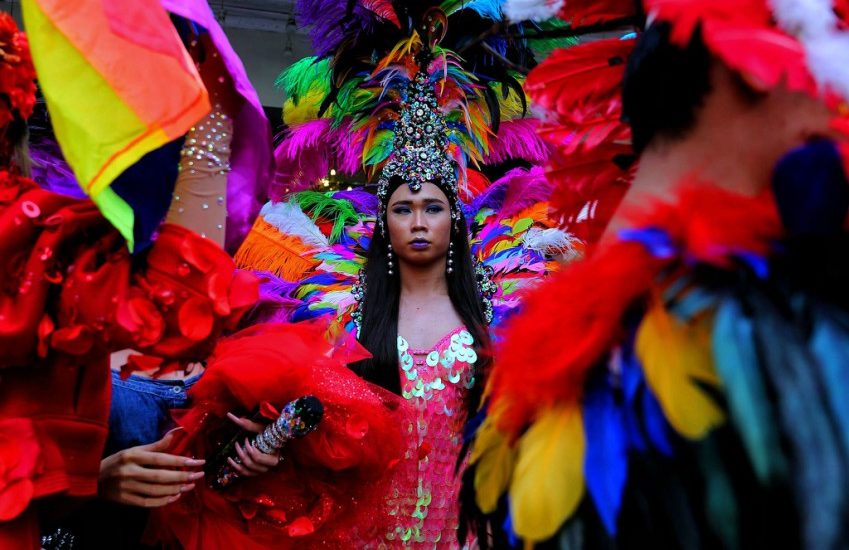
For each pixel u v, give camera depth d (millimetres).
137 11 1056
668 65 874
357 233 2793
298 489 1634
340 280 2629
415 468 2121
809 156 765
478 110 2596
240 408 1609
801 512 678
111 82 1030
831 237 772
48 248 1113
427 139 2396
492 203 2805
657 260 836
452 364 2217
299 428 1493
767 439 705
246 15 4262
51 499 1221
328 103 2572
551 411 883
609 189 1188
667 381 772
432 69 2471
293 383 1575
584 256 998
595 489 785
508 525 907
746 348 735
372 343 2252
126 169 1146
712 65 846
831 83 727
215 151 1233
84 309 1106
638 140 942
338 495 1661
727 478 741
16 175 1243
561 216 1245
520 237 2629
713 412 757
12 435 1146
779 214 793
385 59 2439
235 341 1654
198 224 1211
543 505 822
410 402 2178
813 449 683
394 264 2387
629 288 843
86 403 1245
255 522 1612
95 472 1256
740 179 859
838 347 719
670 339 789
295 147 2766
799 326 741
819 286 769
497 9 2406
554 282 959
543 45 2240
